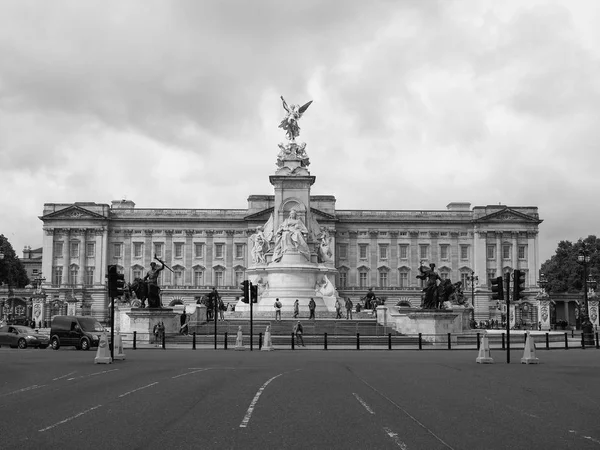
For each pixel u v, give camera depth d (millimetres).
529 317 161500
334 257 163500
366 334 68500
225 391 24641
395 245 167000
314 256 89812
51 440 15984
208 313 80688
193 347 53125
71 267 163750
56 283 163375
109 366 35781
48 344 61750
